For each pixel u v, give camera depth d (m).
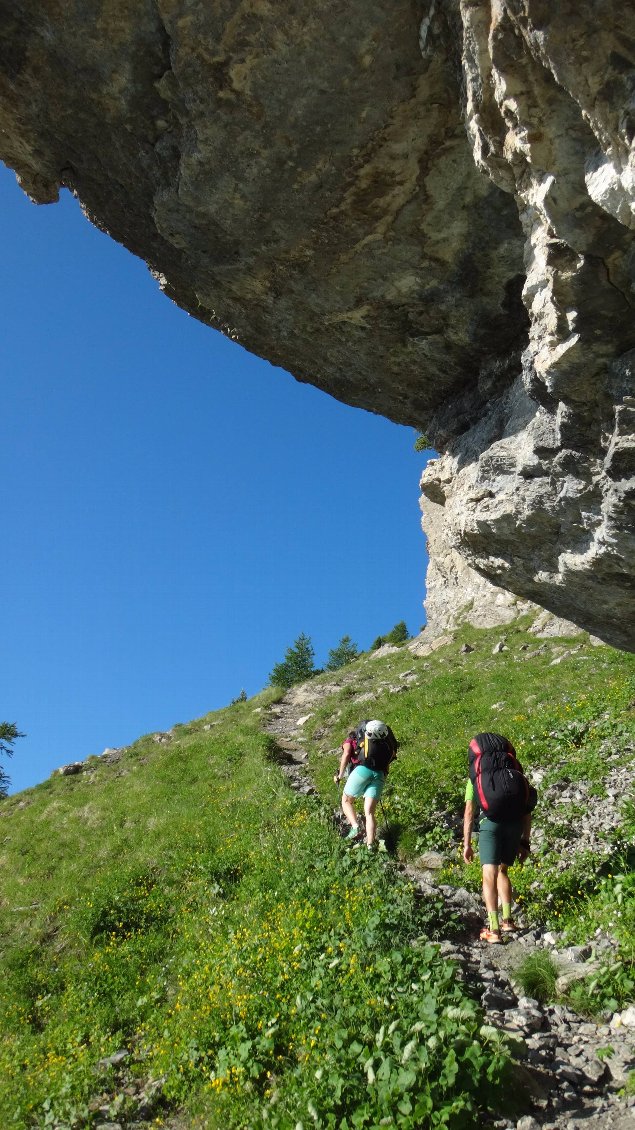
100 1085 7.45
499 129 4.82
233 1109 5.82
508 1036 5.30
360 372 8.73
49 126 6.20
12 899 14.61
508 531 7.82
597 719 14.60
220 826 14.09
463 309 7.21
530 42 3.92
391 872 9.14
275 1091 5.74
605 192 4.17
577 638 23.61
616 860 8.49
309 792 15.33
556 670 20.55
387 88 5.23
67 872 14.88
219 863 11.98
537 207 4.77
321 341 8.21
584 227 4.64
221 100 5.41
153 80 5.49
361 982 6.22
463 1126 4.53
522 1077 4.98
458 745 15.84
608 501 6.20
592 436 6.15
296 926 7.80
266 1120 5.43
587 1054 5.48
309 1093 5.25
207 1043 6.86
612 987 6.28
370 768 10.47
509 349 7.58
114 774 22.81
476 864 9.55
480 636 28.75
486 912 8.47
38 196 7.18
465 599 33.12
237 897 10.52
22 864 16.62
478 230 6.33
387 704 22.17
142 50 5.30
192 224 6.65
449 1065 4.84
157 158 6.14
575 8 3.57
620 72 3.64
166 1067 7.08
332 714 22.91
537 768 13.12
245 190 6.13
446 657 27.30
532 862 9.17
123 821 17.28
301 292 7.32
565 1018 6.05
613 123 3.82
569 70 3.75
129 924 11.64
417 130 5.52
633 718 13.82
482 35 4.32
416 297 7.16
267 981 7.15
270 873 10.52
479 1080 4.83
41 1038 9.12
